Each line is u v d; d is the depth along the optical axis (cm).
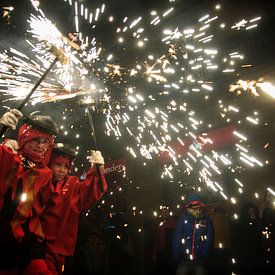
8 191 344
